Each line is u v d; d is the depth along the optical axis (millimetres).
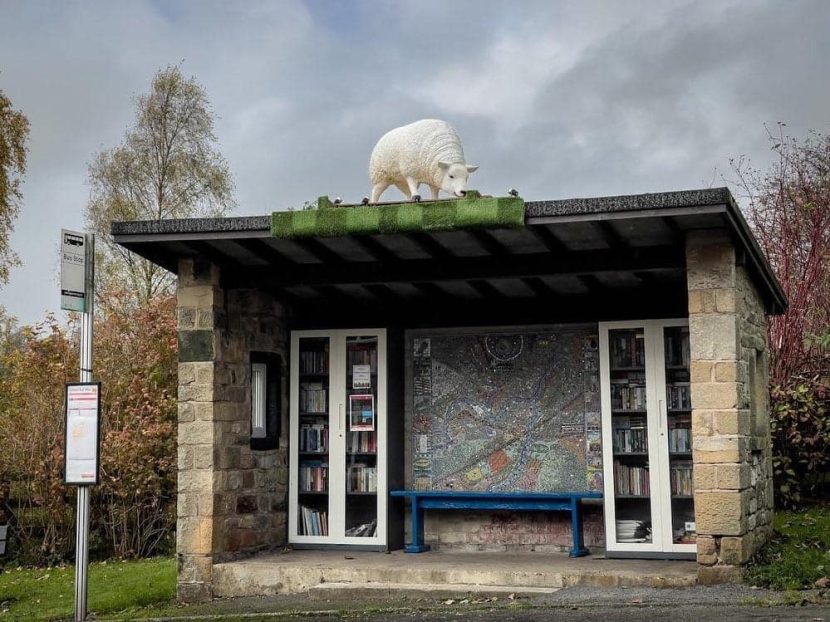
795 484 13523
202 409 9305
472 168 9078
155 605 9180
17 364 14688
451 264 8969
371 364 10445
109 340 14945
